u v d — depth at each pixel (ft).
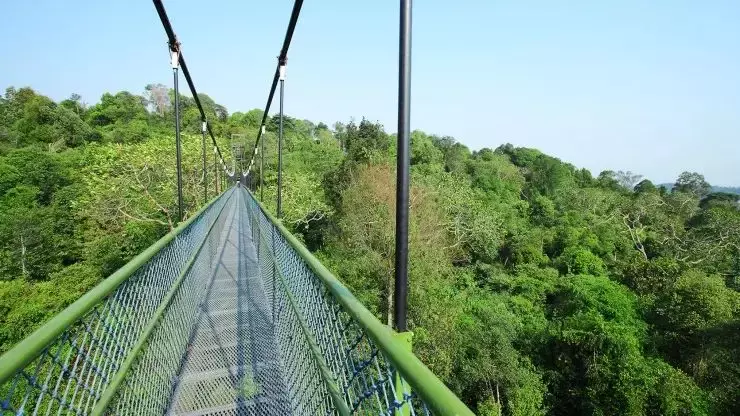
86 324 4.42
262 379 8.41
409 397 2.50
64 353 3.91
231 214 34.17
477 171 134.31
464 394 44.73
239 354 9.41
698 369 48.80
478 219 81.46
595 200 135.13
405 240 4.15
